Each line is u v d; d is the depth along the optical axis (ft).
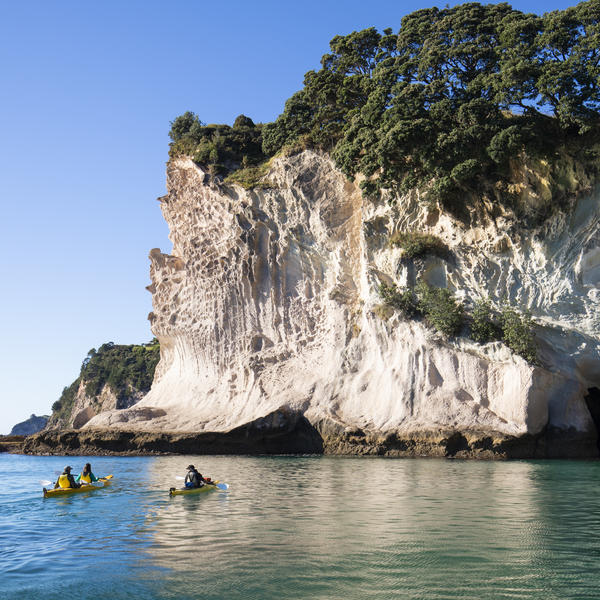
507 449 131.64
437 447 137.90
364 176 180.24
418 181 162.71
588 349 137.80
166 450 182.09
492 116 144.97
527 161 147.43
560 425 136.56
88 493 89.66
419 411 147.02
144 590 40.11
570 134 144.56
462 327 148.56
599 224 142.72
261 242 205.16
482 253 153.38
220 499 78.95
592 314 140.46
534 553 46.09
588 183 143.84
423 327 152.66
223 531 56.90
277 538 52.70
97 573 44.06
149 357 410.72
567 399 137.59
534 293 145.38
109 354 437.99
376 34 191.72
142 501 79.97
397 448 145.07
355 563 44.11
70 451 195.00
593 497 73.51
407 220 168.14
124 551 50.42
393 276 164.66
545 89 138.10
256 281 204.64
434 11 173.68
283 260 198.90
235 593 38.75
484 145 147.13
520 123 143.02
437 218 163.73
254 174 212.64
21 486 106.01
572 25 142.61
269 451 171.12
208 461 148.15
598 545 48.39
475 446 134.10
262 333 201.87
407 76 164.76
